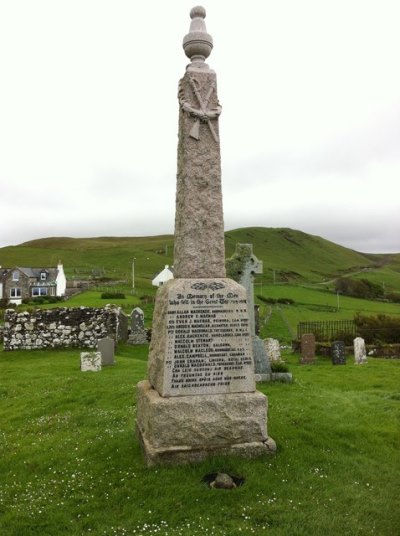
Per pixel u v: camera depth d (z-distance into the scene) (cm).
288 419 879
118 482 624
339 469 662
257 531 512
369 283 7712
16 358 2233
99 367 1695
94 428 901
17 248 14300
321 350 2317
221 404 675
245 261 1453
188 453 654
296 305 5494
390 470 666
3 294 6825
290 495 587
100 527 529
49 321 2406
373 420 892
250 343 712
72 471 679
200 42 771
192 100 755
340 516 539
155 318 777
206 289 707
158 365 711
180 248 745
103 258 12738
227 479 606
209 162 752
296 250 15975
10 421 1038
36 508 577
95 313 2425
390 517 541
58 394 1247
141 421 748
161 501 570
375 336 2631
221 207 755
